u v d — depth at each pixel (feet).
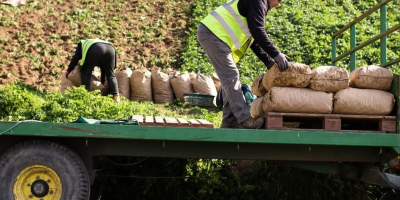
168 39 50.83
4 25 50.60
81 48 35.14
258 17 19.57
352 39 25.86
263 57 22.13
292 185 25.08
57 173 18.20
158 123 18.89
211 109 37.04
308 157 19.39
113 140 18.95
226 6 20.77
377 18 56.39
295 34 50.24
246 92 24.35
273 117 18.60
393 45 49.06
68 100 26.43
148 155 18.92
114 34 51.08
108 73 35.58
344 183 25.13
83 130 17.67
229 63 20.48
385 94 19.12
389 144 18.45
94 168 19.38
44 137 18.66
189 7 58.29
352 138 18.35
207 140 17.79
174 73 39.19
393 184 21.31
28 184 18.26
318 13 56.08
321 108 18.71
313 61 45.93
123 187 24.36
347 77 18.81
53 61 45.14
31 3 56.54
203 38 20.66
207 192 24.72
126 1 59.62
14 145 18.75
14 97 28.94
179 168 24.52
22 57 45.29
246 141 17.87
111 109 26.55
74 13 54.85
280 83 18.83
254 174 25.61
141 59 46.70
